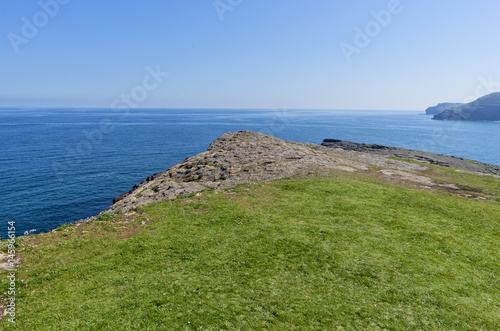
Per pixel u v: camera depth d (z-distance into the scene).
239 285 15.34
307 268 17.16
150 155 115.31
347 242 20.47
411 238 21.67
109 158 106.62
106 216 24.77
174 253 18.52
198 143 154.38
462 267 18.12
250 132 67.12
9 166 88.56
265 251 18.91
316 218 24.69
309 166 43.59
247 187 32.91
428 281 16.38
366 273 16.84
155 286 15.02
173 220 23.81
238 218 24.17
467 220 26.03
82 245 19.30
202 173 39.34
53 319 12.40
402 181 40.97
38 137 159.88
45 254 18.03
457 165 66.12
